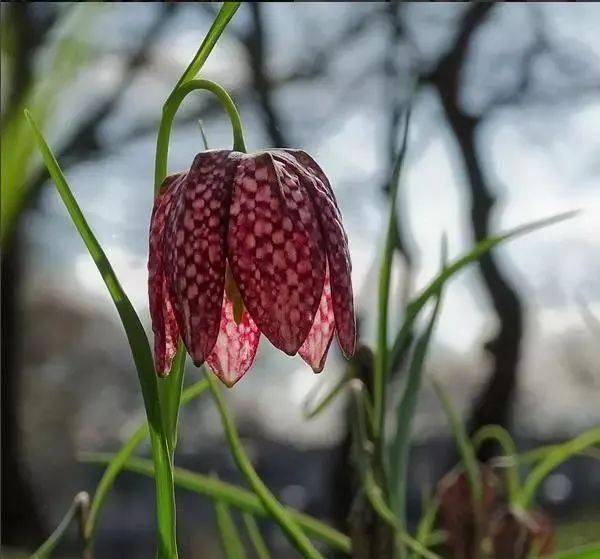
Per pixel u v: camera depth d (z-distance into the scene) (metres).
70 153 1.01
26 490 1.50
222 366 0.28
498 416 1.31
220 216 0.25
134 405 3.01
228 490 0.33
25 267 1.44
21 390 1.50
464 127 1.25
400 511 0.32
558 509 1.21
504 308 1.28
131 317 0.24
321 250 0.25
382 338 0.30
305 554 0.29
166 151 0.25
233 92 1.17
